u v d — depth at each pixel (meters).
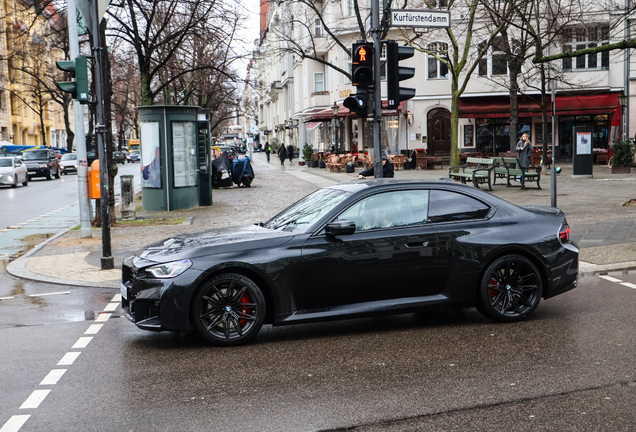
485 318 6.98
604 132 37.34
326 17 44.72
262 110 107.06
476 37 35.34
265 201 21.70
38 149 42.75
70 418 4.36
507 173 21.34
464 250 6.51
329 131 49.22
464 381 4.94
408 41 25.30
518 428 4.04
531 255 6.72
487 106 36.91
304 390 4.82
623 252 9.99
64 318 7.45
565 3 27.12
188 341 6.32
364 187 6.59
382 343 6.10
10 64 46.97
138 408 4.52
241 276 6.07
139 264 6.14
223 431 4.08
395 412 4.34
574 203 16.47
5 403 4.68
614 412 4.25
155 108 19.30
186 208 19.97
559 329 6.41
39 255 12.10
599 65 35.72
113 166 16.48
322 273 6.19
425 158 35.59
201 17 22.11
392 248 6.34
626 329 6.32
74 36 14.34
